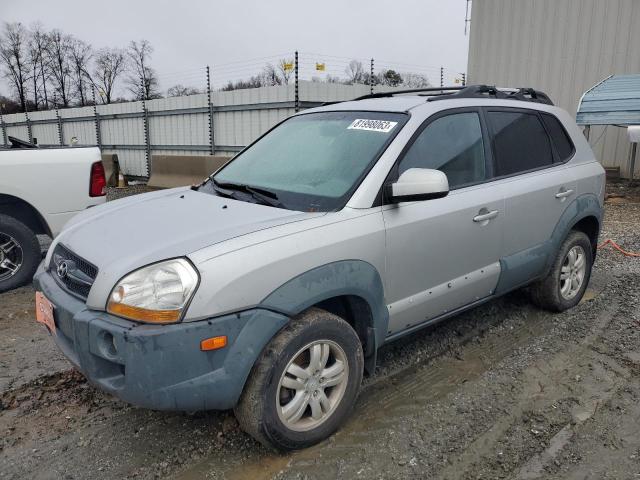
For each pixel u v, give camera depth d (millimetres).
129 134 17250
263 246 2566
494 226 3729
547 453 2775
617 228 8594
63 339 2797
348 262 2826
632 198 11656
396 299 3182
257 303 2504
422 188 2922
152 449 2904
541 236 4211
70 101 49656
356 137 3420
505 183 3871
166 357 2338
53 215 5613
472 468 2678
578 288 4832
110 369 2514
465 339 4223
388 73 17609
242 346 2471
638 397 3295
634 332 4266
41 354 4141
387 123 3418
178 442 2955
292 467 2713
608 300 5051
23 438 3033
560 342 4133
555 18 14523
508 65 15555
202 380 2410
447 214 3369
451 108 3652
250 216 2889
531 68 15148
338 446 2875
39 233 5957
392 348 4066
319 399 2811
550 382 3516
